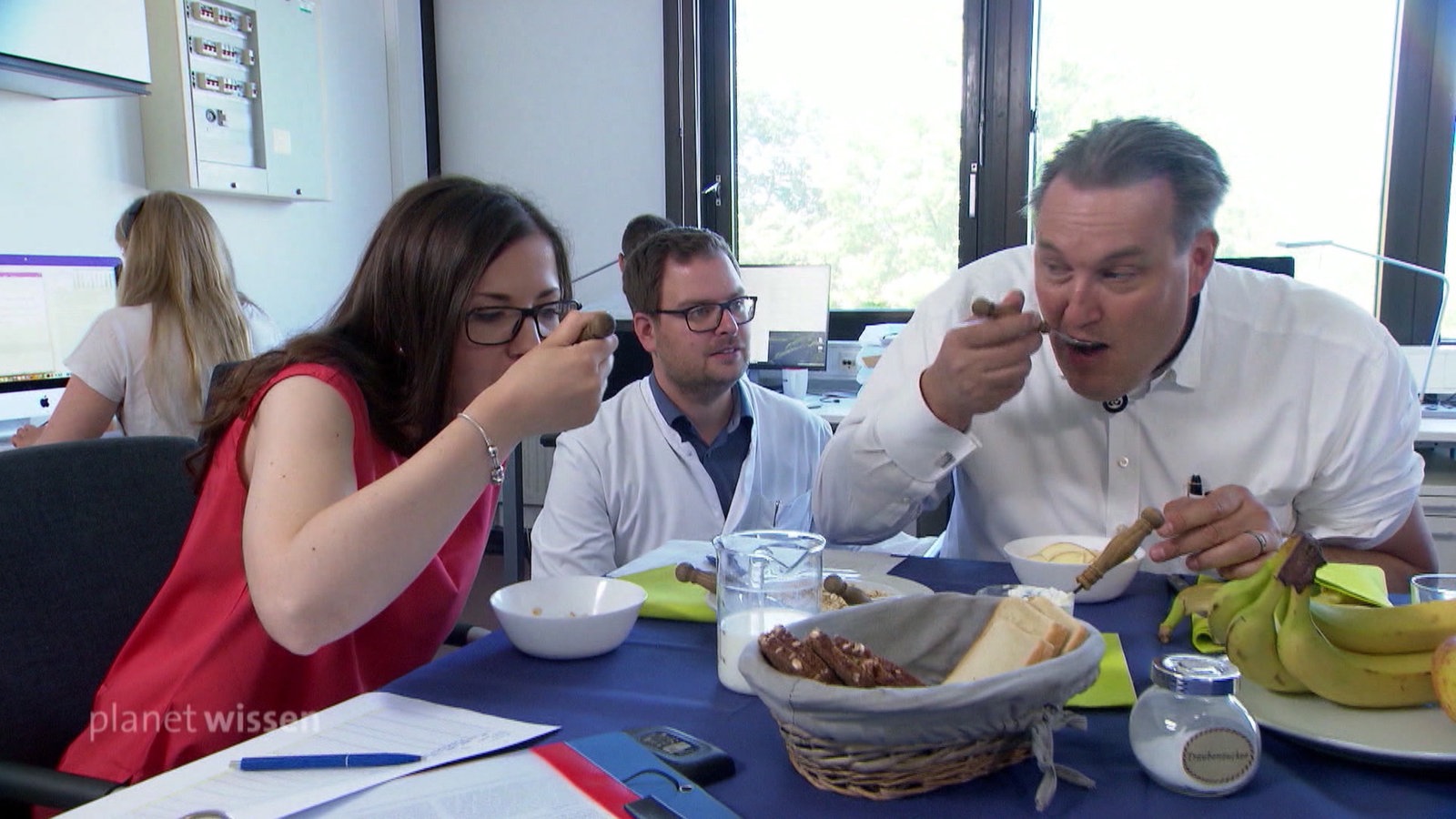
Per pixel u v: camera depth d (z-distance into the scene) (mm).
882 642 778
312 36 3326
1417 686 755
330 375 978
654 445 1779
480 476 888
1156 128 1163
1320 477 1389
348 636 1055
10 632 1062
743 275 3322
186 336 2438
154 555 1203
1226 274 1442
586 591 1044
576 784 669
